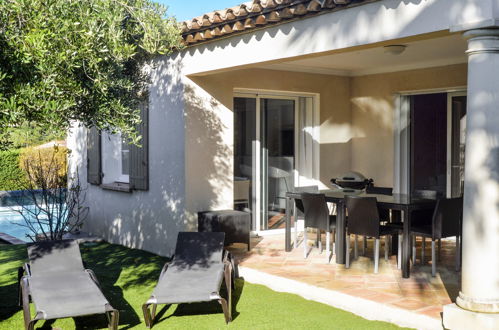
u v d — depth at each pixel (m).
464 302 5.41
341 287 7.05
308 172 11.62
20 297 6.89
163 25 6.79
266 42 7.65
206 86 9.64
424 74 10.60
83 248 11.10
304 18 7.02
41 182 11.80
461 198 7.81
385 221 9.31
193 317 6.57
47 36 4.97
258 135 10.98
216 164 9.78
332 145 11.77
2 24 4.91
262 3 7.11
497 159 5.20
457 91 10.40
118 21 5.62
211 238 7.62
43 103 4.71
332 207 11.59
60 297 6.04
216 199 9.79
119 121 5.64
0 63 4.84
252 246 9.89
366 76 11.66
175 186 9.67
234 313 6.65
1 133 4.81
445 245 9.70
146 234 10.55
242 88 10.28
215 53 8.61
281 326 6.12
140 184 10.50
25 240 13.73
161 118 9.99
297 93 11.29
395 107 11.12
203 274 6.86
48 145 21.33
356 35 6.38
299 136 11.56
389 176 11.36
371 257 8.94
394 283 7.24
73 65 5.07
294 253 9.27
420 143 11.11
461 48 8.92
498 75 5.16
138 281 8.32
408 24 5.80
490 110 5.18
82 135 13.05
